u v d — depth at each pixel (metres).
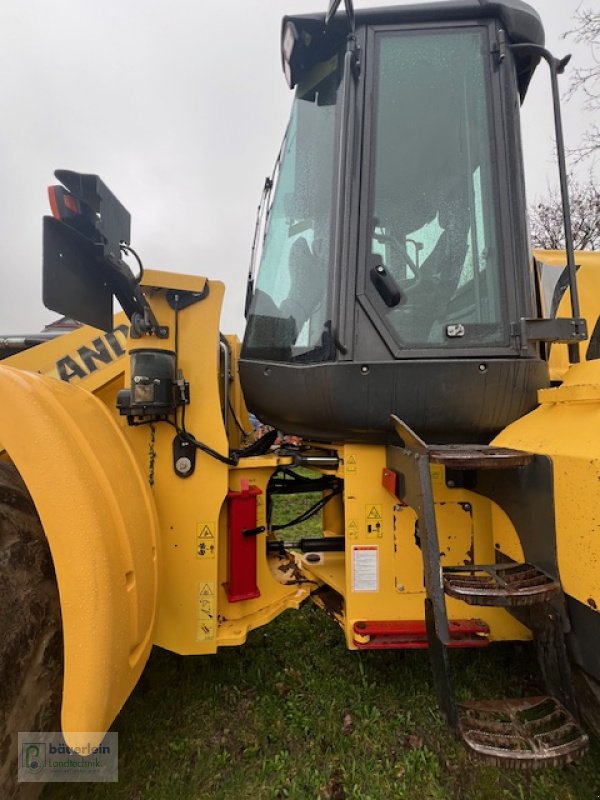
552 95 1.80
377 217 1.88
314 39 1.98
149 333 1.87
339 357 1.82
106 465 1.49
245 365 2.12
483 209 1.88
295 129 2.17
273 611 2.03
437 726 1.89
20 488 1.46
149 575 1.58
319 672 2.24
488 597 1.37
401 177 1.90
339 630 2.63
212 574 1.85
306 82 2.09
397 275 1.86
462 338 1.82
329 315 1.85
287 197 2.17
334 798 1.60
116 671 1.32
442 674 1.38
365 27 1.94
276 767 1.71
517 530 1.64
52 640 1.40
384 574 1.90
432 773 1.67
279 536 4.11
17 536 1.37
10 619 1.30
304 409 1.91
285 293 2.08
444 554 1.89
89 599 1.27
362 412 1.82
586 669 1.36
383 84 1.93
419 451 1.53
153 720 1.94
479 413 1.81
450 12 1.91
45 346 2.22
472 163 1.91
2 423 1.32
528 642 2.31
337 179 1.90
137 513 1.57
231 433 2.56
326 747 1.81
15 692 1.29
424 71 1.94
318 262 1.96
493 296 1.85
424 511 1.45
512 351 1.81
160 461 1.86
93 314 1.64
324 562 2.29
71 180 1.50
